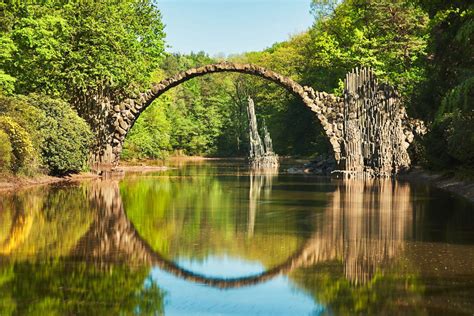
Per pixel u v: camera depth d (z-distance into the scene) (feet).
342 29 230.48
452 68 121.29
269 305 40.45
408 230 68.54
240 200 101.91
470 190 108.17
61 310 38.63
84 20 148.36
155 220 77.25
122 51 159.12
